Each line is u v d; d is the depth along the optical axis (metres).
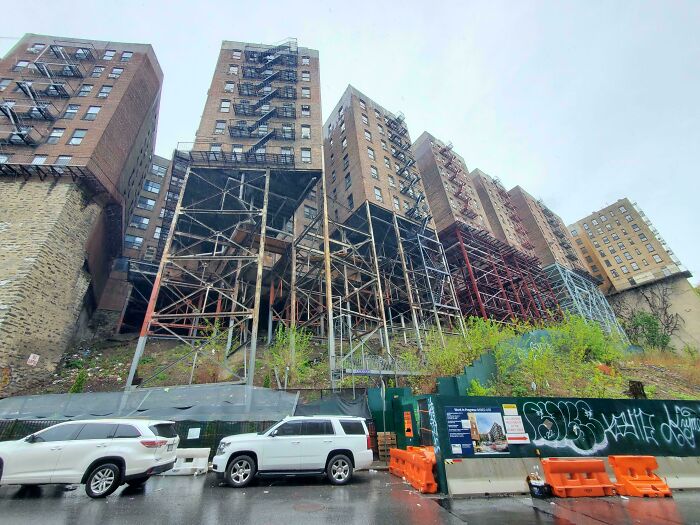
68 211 26.69
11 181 26.83
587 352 24.52
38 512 7.14
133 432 9.35
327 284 24.30
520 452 9.21
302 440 10.12
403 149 48.47
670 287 72.50
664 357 31.86
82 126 31.92
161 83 44.56
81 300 27.88
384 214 38.66
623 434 9.92
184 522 6.41
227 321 28.23
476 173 70.06
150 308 20.05
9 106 31.39
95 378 22.67
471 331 22.41
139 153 41.44
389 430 14.27
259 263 22.56
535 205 77.69
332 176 46.97
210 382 20.98
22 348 21.41
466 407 9.50
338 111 51.84
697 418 10.52
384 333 26.77
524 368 18.36
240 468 9.71
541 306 50.59
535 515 6.80
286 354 21.28
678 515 6.79
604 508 7.33
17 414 13.05
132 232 46.41
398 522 6.35
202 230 34.59
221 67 39.97
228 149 31.34
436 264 41.44
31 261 23.06
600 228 89.12
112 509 7.36
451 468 8.73
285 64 42.34
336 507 7.41
